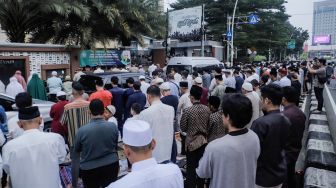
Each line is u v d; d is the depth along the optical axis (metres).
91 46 18.06
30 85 11.02
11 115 6.82
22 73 14.18
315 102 12.85
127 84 8.67
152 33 21.39
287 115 4.27
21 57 14.05
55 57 15.89
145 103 7.80
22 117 3.31
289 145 4.31
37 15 16.81
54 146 3.41
